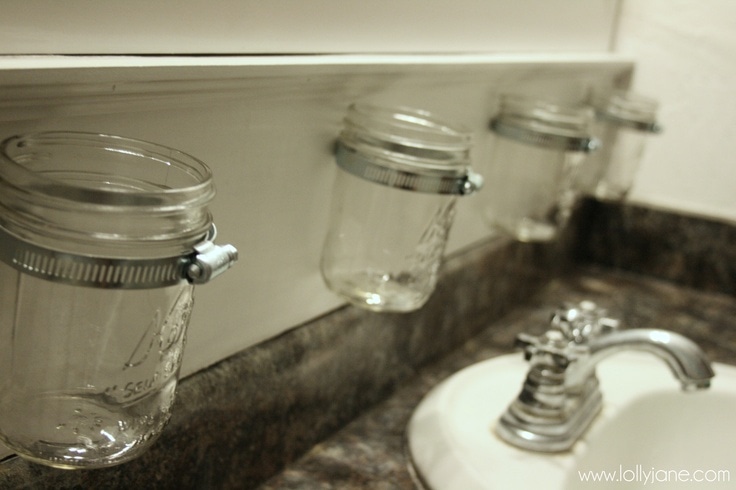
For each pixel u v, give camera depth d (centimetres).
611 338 73
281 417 67
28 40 40
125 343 40
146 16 46
